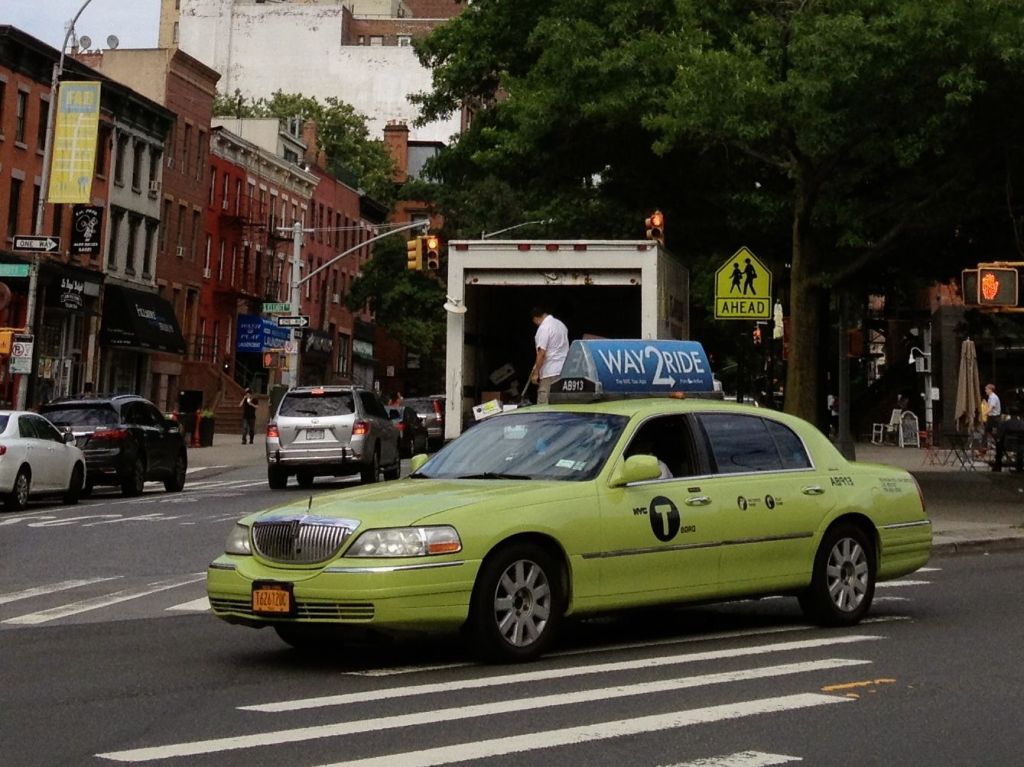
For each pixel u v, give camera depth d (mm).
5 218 56906
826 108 25188
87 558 19906
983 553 21438
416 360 113500
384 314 90500
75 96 41812
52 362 60781
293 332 63000
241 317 83000
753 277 22281
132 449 33344
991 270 23812
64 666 11148
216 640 12594
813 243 27844
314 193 94562
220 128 78562
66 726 8734
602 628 13156
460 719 8852
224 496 33125
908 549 13766
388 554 10328
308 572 10469
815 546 12906
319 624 10414
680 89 26250
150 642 12508
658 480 11875
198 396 66000
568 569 11133
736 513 12234
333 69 121750
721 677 10383
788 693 9766
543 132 31266
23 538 22656
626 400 12797
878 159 26359
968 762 7789
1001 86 25312
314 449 34312
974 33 23953
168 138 72188
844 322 32406
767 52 26266
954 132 25828
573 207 43312
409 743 8156
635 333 23547
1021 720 8898
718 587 12102
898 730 8578
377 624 10266
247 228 82750
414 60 121562
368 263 91625
